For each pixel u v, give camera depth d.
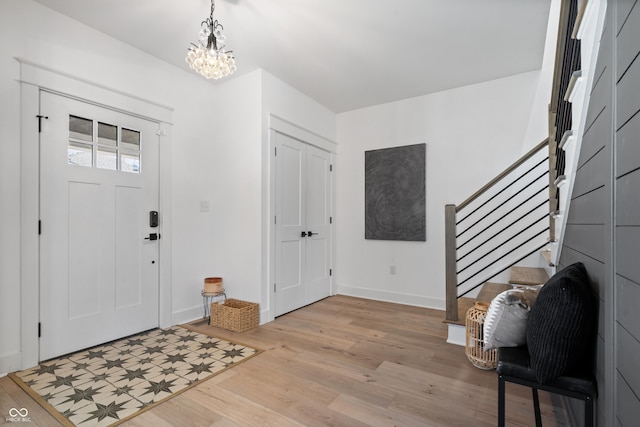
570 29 1.75
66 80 2.43
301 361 2.39
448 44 2.79
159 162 3.07
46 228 2.35
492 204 3.52
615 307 1.00
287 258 3.64
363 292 4.31
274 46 2.83
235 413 1.75
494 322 1.58
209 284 3.26
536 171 3.30
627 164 0.90
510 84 3.43
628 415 0.89
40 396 1.90
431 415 1.74
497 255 3.49
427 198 3.88
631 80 0.86
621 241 0.95
